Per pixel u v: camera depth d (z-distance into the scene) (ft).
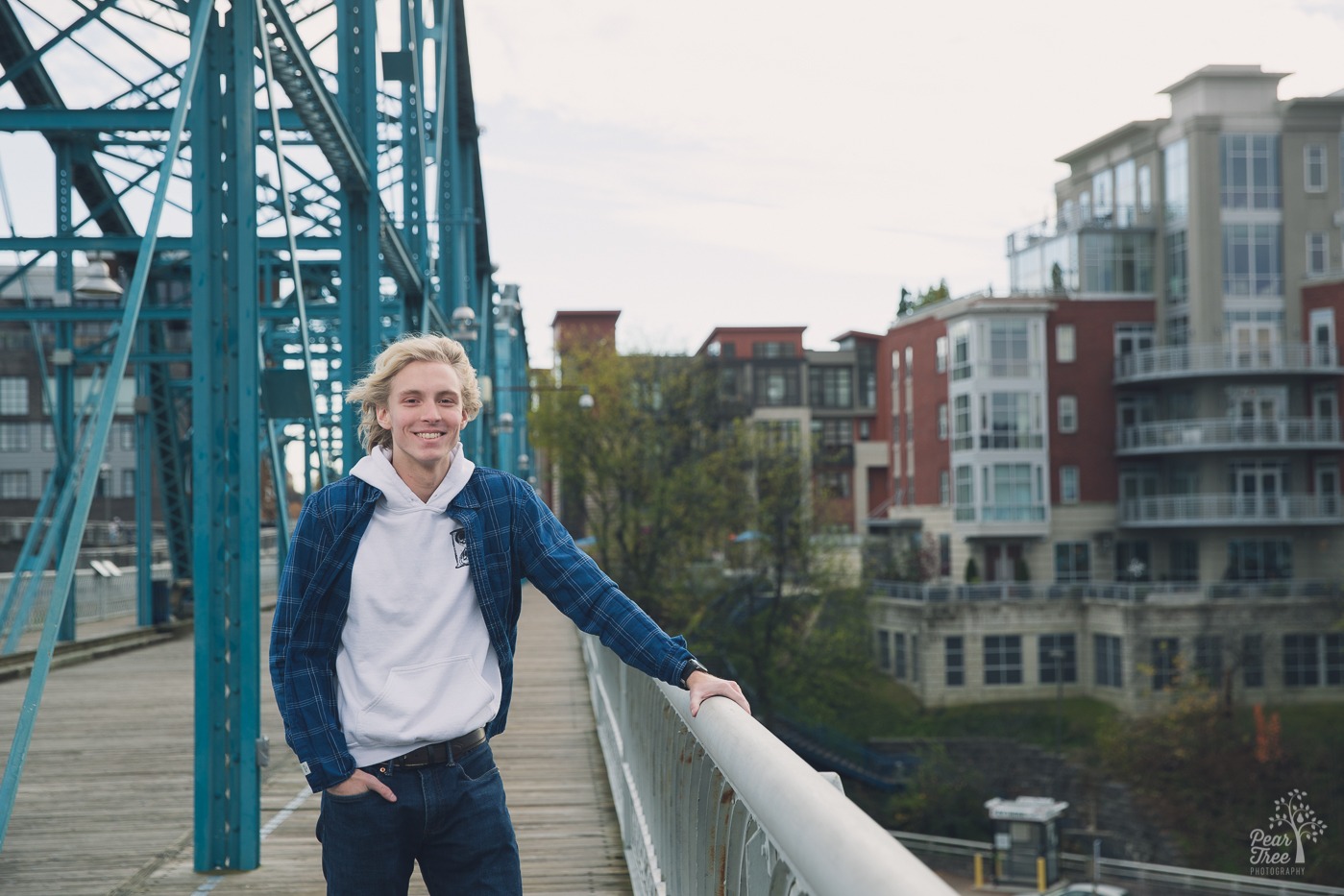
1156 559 168.55
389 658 7.50
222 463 19.19
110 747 32.07
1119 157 181.16
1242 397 162.09
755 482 146.41
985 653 151.02
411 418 7.52
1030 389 166.09
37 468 205.16
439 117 70.69
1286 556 161.79
